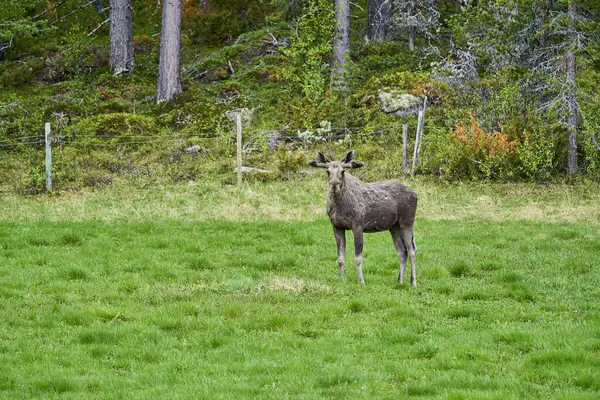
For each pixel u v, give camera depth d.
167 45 70.19
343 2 70.56
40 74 77.12
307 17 71.38
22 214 43.81
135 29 88.31
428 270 30.97
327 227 40.22
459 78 64.38
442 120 60.53
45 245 36.22
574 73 53.97
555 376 19.83
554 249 35.41
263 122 63.38
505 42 57.09
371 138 60.25
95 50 80.94
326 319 25.03
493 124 57.50
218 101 68.56
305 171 54.66
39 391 19.11
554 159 54.75
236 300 27.05
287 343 22.80
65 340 23.00
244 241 36.53
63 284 29.02
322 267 32.00
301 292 28.12
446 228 39.97
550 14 54.56
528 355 21.41
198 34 84.56
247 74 72.88
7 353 21.88
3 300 27.03
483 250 35.00
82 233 37.84
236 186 51.19
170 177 54.06
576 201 47.12
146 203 46.72
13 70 77.06
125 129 62.88
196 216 43.09
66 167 56.25
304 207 45.34
